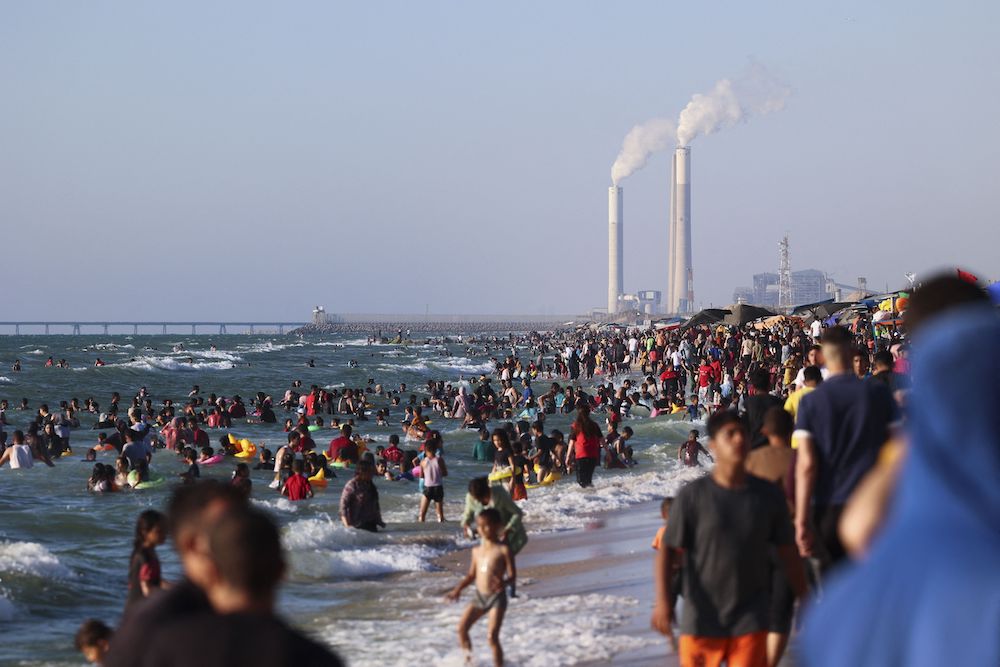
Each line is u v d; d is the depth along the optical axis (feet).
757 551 57.77
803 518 61.52
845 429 61.62
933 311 23.89
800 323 568.00
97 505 228.43
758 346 447.01
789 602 62.03
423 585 148.97
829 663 16.42
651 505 217.56
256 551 30.09
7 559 155.63
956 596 15.42
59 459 309.22
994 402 16.24
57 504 229.04
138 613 32.50
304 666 28.71
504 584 98.32
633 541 170.19
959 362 16.48
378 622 121.80
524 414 441.68
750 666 57.82
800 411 62.54
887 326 401.70
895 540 16.51
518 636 107.45
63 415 397.19
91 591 150.51
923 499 16.52
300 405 496.23
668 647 96.73
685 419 398.83
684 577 58.95
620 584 132.87
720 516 57.62
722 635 57.77
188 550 32.83
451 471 291.99
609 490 235.61
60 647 118.93
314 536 176.04
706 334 542.57
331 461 281.13
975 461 16.17
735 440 57.62
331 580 153.69
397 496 241.55
